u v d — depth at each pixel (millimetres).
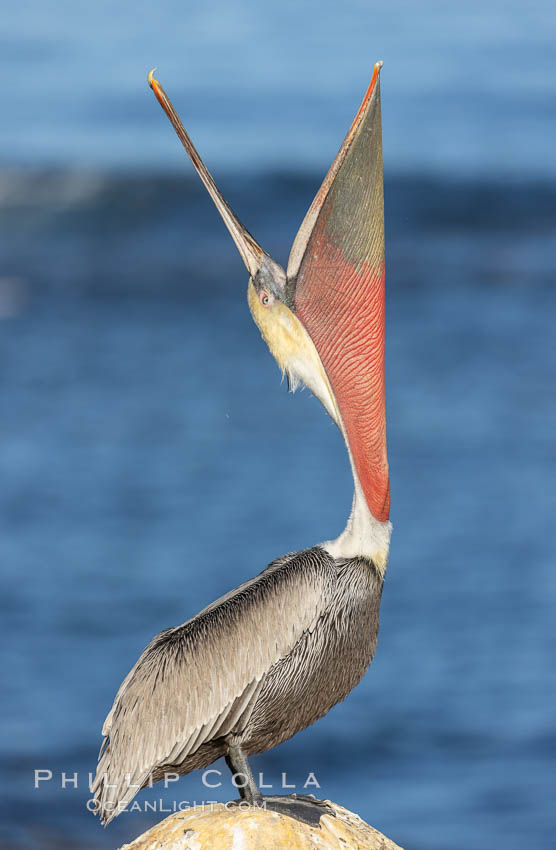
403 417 41969
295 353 7219
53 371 46812
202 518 33625
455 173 68750
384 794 20219
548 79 117000
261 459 38594
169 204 63219
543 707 23094
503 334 50062
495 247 59844
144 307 53594
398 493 35750
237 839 6812
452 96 106500
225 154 75750
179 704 6887
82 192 63844
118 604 27875
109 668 24688
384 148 79938
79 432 40844
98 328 51250
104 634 26375
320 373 7195
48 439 40312
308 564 7055
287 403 44188
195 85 113812
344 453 39156
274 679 6918
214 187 7289
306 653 6961
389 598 28547
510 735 22062
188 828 6941
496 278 56531
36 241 59781
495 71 122188
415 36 150000
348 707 23000
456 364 46938
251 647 6898
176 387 45469
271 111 98688
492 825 19250
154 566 30281
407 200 64062
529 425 40906
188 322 52062
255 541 31922
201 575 29828
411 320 52031
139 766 6863
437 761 21219
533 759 21281
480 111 97938
